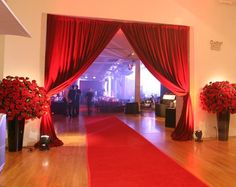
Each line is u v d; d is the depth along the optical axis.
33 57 5.34
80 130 7.52
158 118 10.88
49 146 5.14
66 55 5.52
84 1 5.61
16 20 2.90
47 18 5.45
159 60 6.07
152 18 5.99
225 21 6.54
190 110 6.21
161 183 3.28
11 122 4.75
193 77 6.32
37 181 3.32
